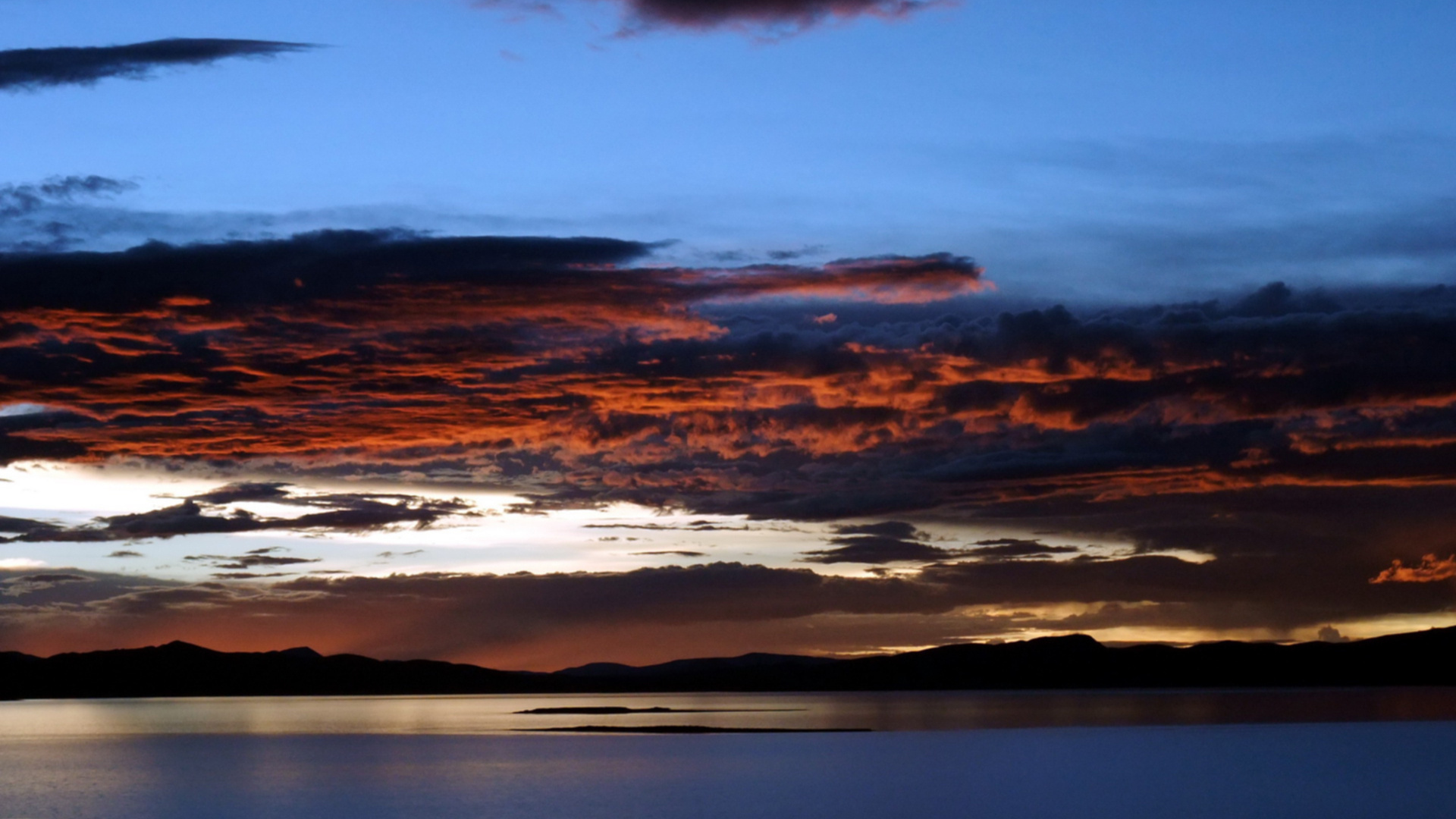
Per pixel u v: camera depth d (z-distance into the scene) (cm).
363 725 17112
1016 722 15962
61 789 7550
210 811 6469
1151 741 11131
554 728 15412
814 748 10562
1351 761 8625
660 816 5984
